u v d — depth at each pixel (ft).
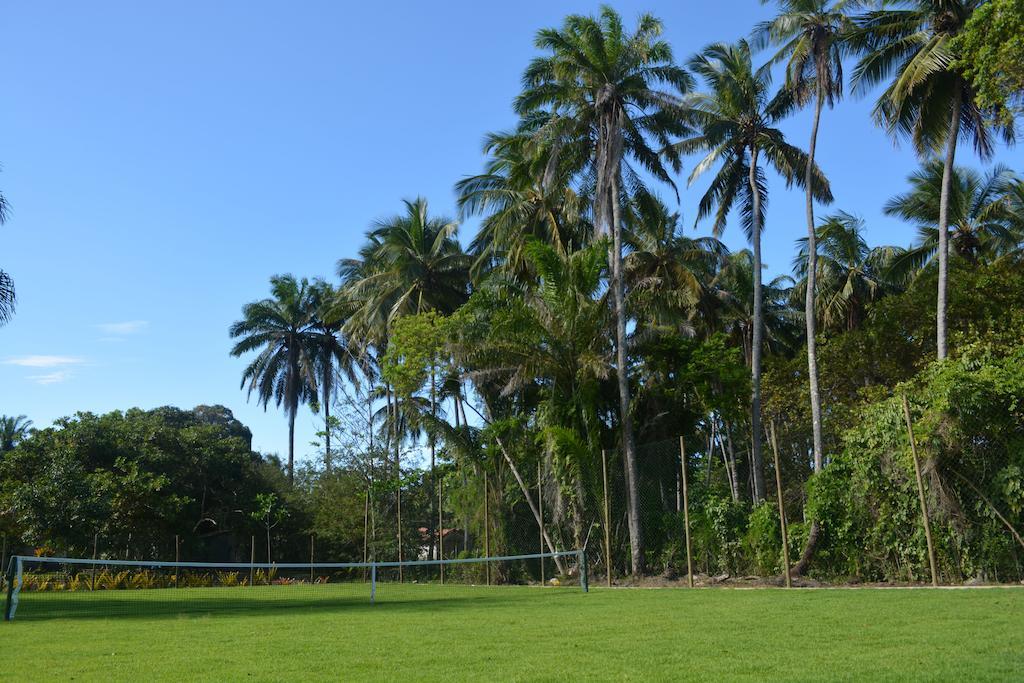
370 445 126.21
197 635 32.48
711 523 66.54
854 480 52.65
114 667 23.24
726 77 98.73
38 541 103.45
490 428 86.17
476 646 25.82
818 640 24.02
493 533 83.41
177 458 128.88
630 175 91.25
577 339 80.12
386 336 124.77
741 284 138.72
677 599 45.50
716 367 84.99
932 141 75.97
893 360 96.78
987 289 87.04
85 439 118.62
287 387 174.70
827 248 135.54
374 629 33.04
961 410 45.50
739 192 103.60
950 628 25.43
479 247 122.42
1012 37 50.75
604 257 80.79
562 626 31.53
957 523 46.16
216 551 139.85
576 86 87.51
